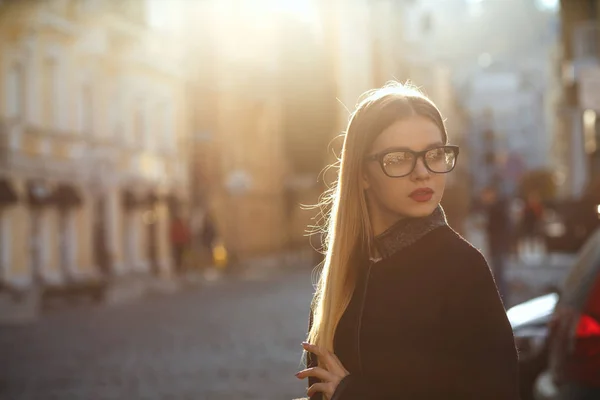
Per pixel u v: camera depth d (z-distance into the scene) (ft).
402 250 10.59
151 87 162.71
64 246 130.72
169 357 58.85
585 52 134.62
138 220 153.89
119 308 102.06
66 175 129.29
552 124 324.19
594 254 23.41
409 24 310.45
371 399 10.18
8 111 118.93
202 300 109.70
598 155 106.11
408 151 10.76
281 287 127.85
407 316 10.19
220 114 223.30
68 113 133.28
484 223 71.87
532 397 31.22
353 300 10.93
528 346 31.50
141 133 158.92
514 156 173.78
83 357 60.29
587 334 22.29
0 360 59.88
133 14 155.22
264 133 255.29
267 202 254.68
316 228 13.00
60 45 130.21
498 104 520.01
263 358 57.11
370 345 10.38
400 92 11.26
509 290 77.30
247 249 241.35
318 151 270.46
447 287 10.13
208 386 47.37
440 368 9.94
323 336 11.10
